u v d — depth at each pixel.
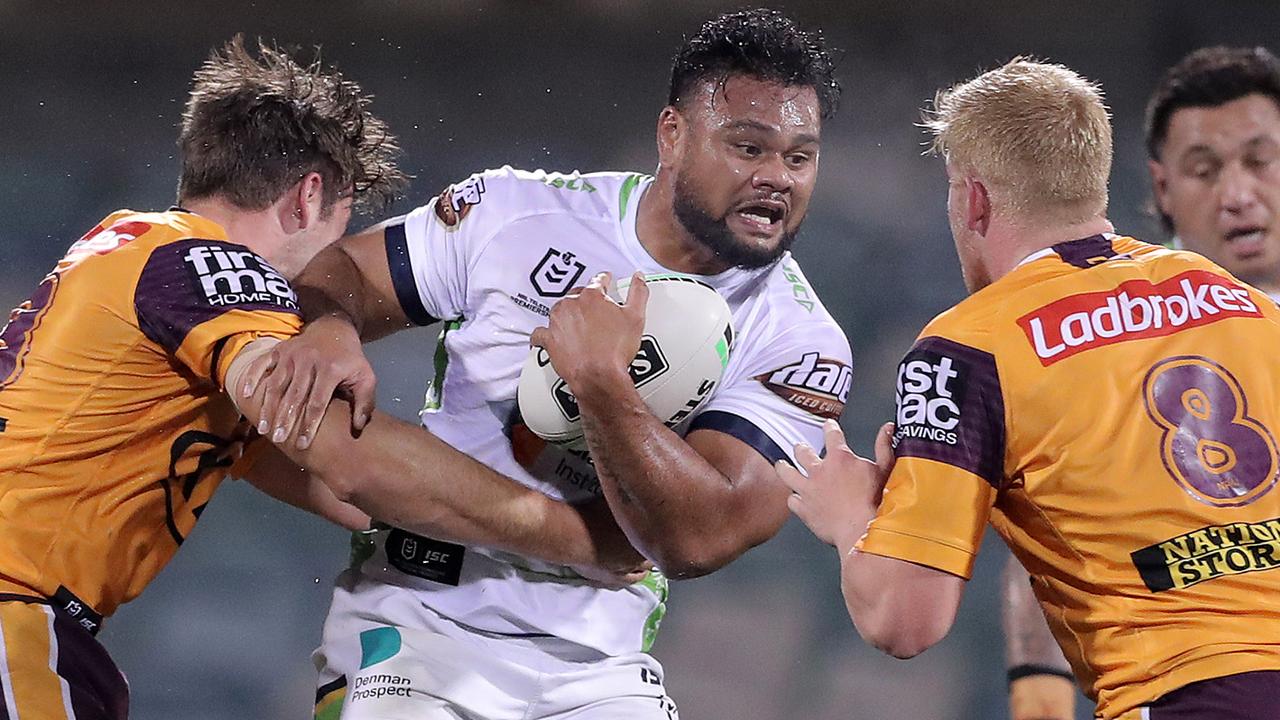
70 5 48.94
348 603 11.84
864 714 34.34
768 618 35.44
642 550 10.77
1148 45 49.12
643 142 48.81
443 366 12.08
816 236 44.97
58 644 9.87
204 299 9.98
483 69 49.34
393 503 10.23
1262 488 8.85
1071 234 9.69
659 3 49.47
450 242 11.52
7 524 9.88
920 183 46.56
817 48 11.07
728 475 10.71
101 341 9.98
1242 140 15.21
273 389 9.84
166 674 35.53
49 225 46.41
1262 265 15.36
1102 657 8.96
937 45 49.19
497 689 11.39
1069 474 8.93
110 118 48.38
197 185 11.29
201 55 49.38
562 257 11.29
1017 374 9.02
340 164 11.55
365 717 11.22
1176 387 8.97
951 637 34.50
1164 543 8.75
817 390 11.21
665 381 10.45
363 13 49.59
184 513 10.66
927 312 43.78
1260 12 48.91
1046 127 9.62
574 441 10.93
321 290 11.21
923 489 8.98
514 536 10.69
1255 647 8.53
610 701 11.52
